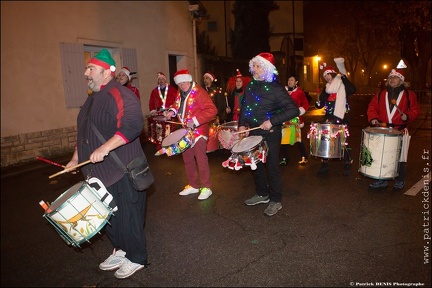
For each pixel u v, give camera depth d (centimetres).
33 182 613
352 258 340
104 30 873
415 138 945
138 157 311
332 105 586
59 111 782
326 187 545
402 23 1961
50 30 754
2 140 690
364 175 498
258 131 436
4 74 683
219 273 324
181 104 501
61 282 322
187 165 526
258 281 310
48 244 395
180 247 374
